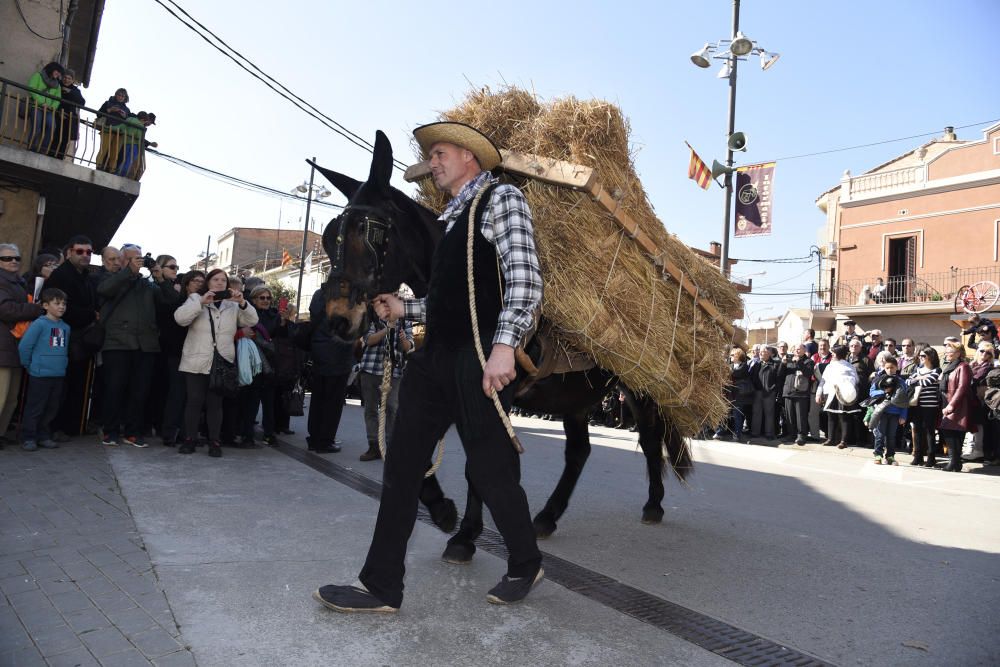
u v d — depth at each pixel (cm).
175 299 619
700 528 449
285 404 797
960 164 2130
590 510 490
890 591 332
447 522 339
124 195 1117
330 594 265
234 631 242
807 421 1085
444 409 269
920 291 2181
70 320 618
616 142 326
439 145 272
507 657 232
